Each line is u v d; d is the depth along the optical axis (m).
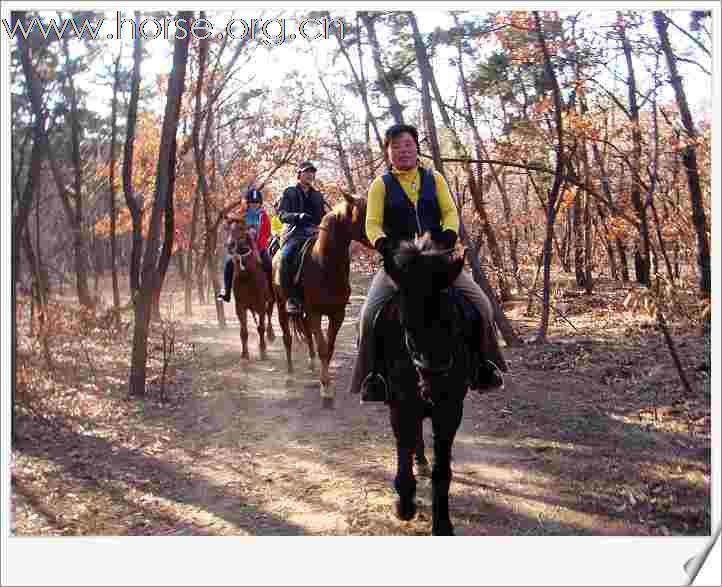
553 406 6.18
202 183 14.43
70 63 12.50
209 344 10.82
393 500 4.38
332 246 6.21
